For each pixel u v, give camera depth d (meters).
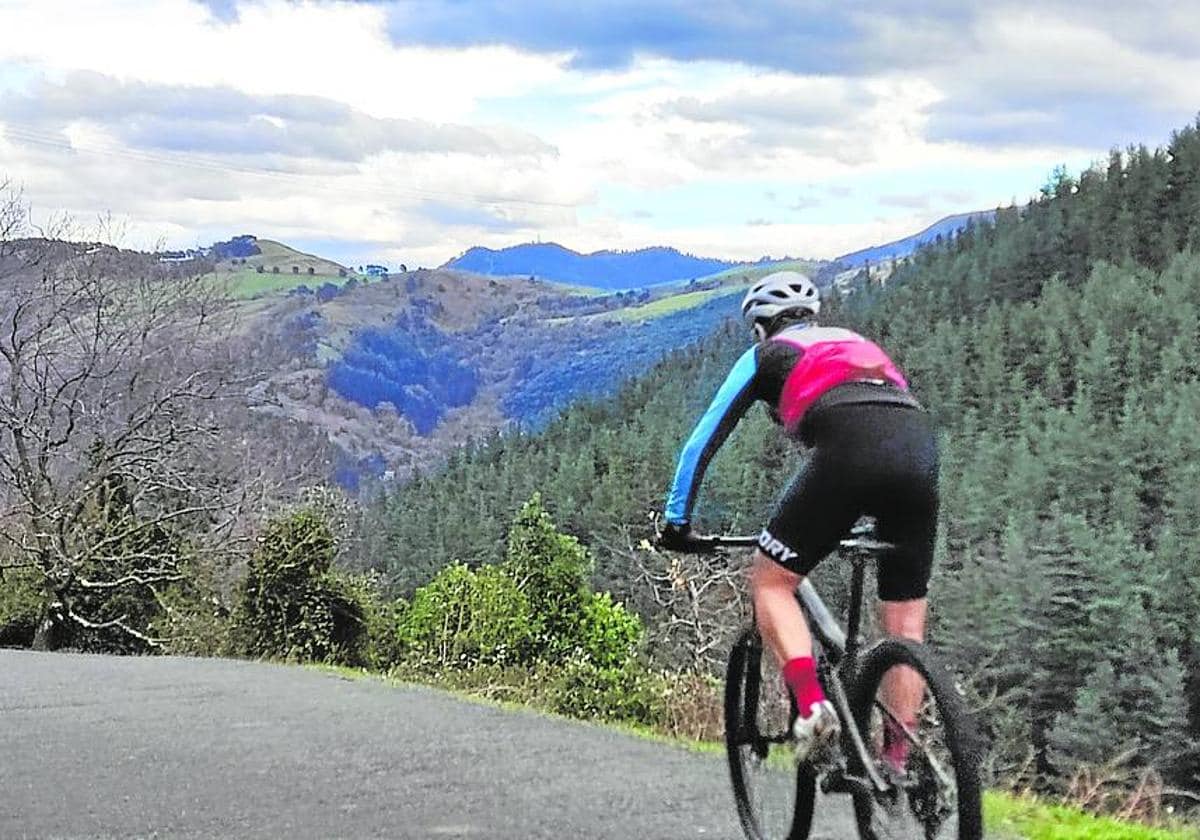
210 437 36.31
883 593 3.88
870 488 3.65
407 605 20.97
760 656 4.45
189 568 30.52
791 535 3.77
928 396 109.56
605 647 21.27
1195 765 46.94
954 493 76.94
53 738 7.11
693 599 19.23
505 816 5.00
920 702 3.51
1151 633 53.91
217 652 21.39
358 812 5.09
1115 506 77.56
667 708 11.09
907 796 3.49
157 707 8.52
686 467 4.01
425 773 5.89
